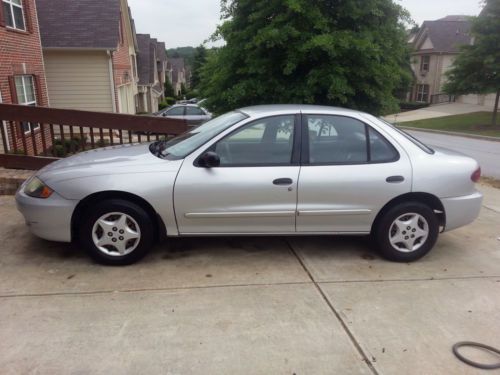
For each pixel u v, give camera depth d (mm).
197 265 4316
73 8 18703
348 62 6762
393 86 7461
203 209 4191
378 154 4375
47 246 4652
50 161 6996
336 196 4281
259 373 2787
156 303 3576
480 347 3109
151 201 4105
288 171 4219
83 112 6996
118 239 4184
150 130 7176
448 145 16906
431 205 4523
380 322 3393
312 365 2877
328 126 4379
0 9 9859
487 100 35719
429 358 2980
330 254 4668
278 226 4340
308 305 3611
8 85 10336
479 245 5062
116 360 2869
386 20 7070
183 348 3010
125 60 23797
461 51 23531
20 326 3213
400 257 4484
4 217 5504
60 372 2746
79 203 4074
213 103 7766
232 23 7297
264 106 4750
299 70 7070
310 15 6477
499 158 13375
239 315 3432
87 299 3611
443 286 4008
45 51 17391
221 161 4227
